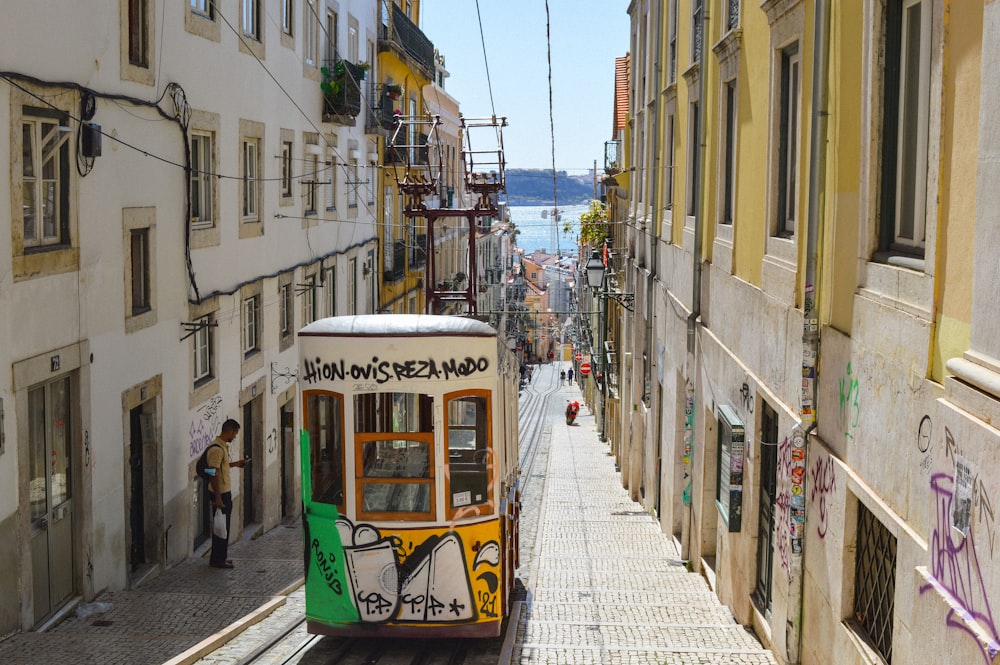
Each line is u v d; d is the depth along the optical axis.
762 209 10.60
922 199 6.51
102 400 11.30
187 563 13.88
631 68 26.75
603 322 36.34
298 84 20.08
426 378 9.22
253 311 17.50
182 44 13.77
